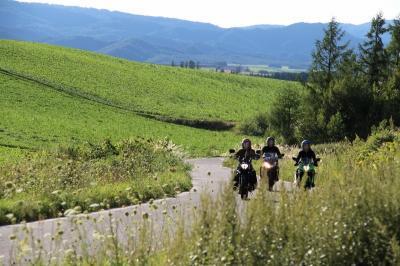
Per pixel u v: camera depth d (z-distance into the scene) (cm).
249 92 12594
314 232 687
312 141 5044
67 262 736
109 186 1775
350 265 684
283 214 700
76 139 6544
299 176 1833
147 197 1725
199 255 646
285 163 2884
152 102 10112
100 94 9812
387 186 785
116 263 718
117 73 11644
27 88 8956
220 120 9544
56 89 9419
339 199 761
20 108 7788
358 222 724
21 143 5612
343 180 850
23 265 797
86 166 2222
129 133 7500
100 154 3372
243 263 642
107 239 775
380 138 2477
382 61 6219
